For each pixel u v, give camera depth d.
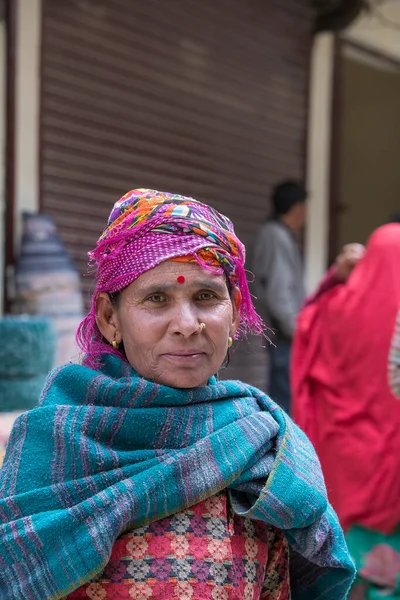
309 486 1.27
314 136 6.48
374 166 8.23
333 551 1.34
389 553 3.10
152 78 5.22
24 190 4.55
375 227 8.30
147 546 1.21
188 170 5.49
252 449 1.25
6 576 1.17
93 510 1.16
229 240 1.32
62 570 1.15
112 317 1.34
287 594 1.38
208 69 5.58
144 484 1.18
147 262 1.25
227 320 1.30
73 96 4.78
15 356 3.19
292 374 3.39
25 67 4.54
